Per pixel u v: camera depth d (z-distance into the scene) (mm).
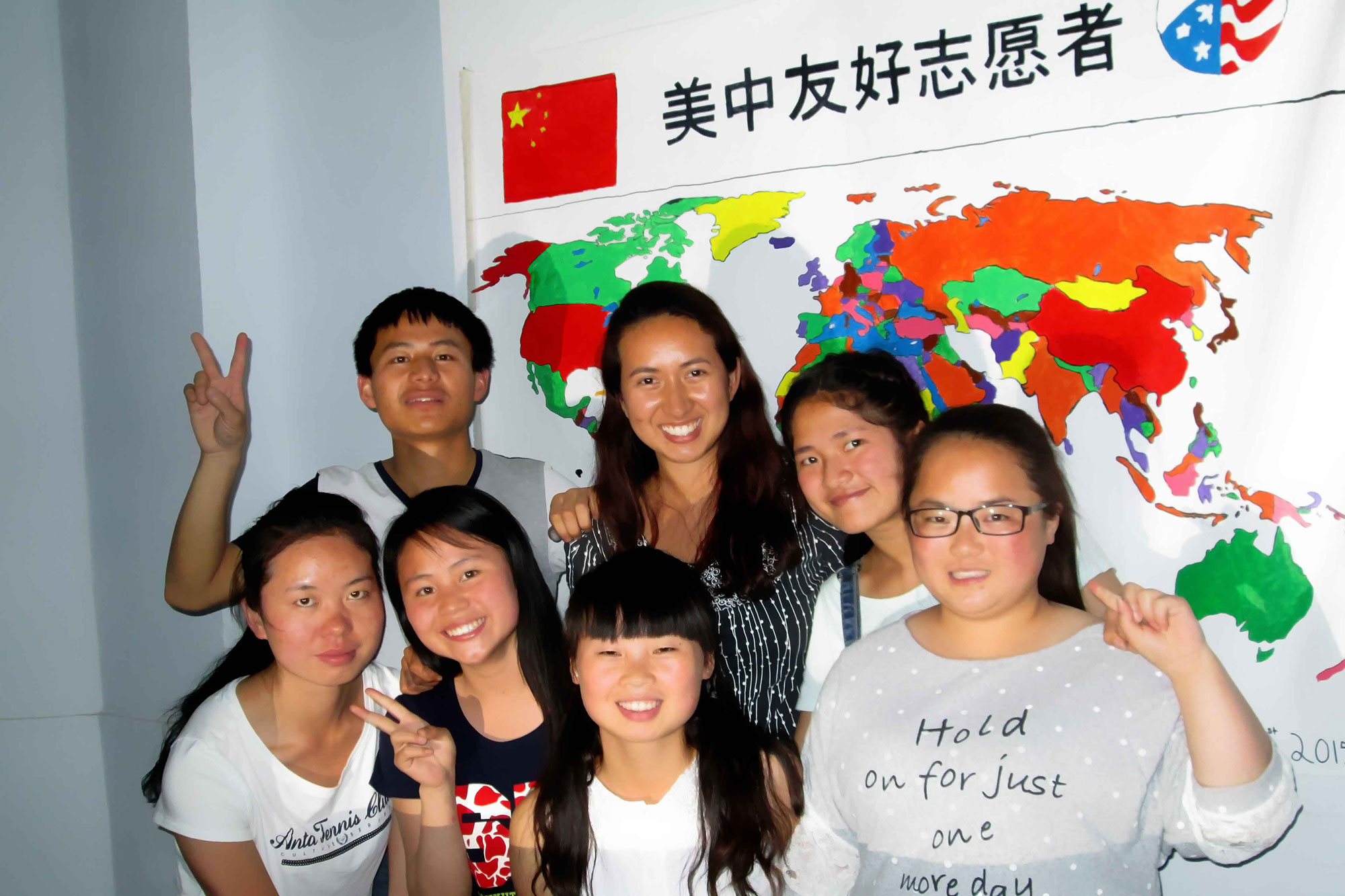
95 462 2031
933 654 1047
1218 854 917
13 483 2006
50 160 2035
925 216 1546
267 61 1924
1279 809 900
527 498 1618
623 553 1152
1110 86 1436
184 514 1512
